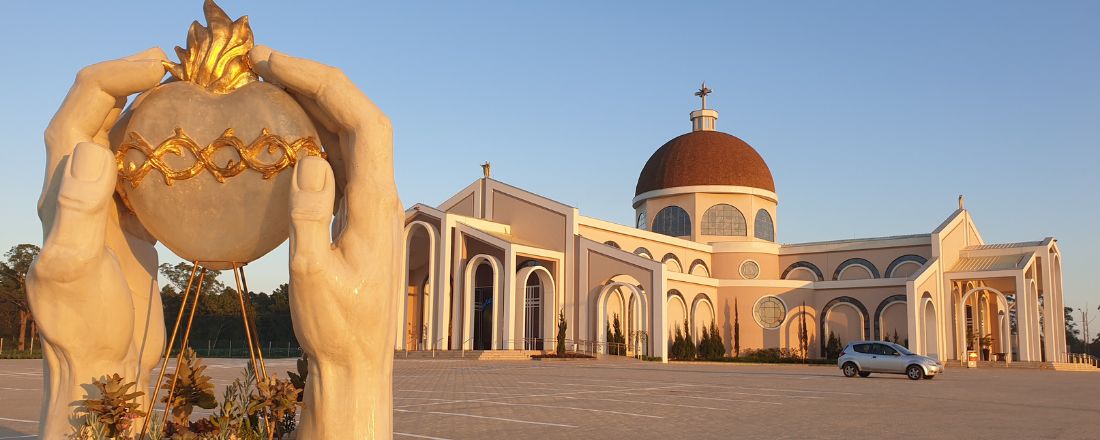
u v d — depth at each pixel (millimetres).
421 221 47094
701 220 62812
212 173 6551
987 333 60031
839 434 12594
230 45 6766
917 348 49969
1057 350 55625
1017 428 13867
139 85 6508
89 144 6188
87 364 6449
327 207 5988
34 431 11641
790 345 57312
